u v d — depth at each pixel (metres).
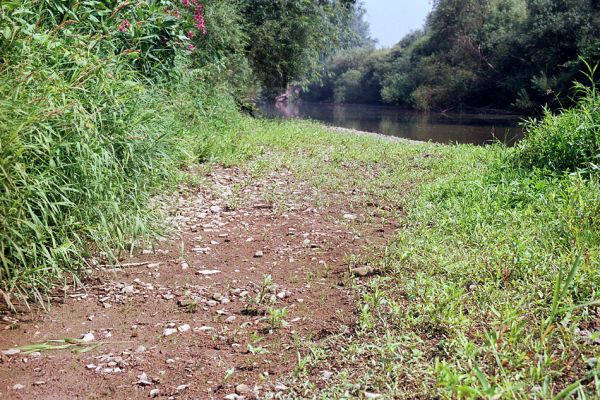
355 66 58.53
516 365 2.46
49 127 3.60
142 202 4.72
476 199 5.49
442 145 10.96
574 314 2.99
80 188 3.90
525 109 32.22
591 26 28.12
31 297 3.63
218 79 12.62
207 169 7.42
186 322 3.39
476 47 37.88
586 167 5.72
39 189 3.43
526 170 6.19
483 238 4.25
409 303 3.35
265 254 4.59
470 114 34.84
